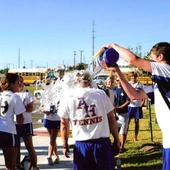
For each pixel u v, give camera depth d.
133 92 2.92
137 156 6.95
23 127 5.52
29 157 5.59
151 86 3.01
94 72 4.01
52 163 6.43
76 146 3.72
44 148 7.93
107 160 3.67
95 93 3.77
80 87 3.89
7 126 4.41
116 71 2.91
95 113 3.70
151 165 6.23
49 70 6.62
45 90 6.25
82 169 3.67
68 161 6.73
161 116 2.76
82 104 3.71
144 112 15.81
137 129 8.62
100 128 3.71
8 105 4.43
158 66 2.68
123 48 2.78
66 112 3.84
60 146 8.10
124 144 7.90
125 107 7.19
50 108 6.27
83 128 3.69
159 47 2.79
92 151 3.66
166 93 2.67
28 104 5.55
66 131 3.95
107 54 2.86
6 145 4.41
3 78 4.59
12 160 4.48
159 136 9.37
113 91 6.78
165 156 2.82
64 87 4.93
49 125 6.39
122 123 7.20
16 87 4.61
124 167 6.11
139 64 2.68
